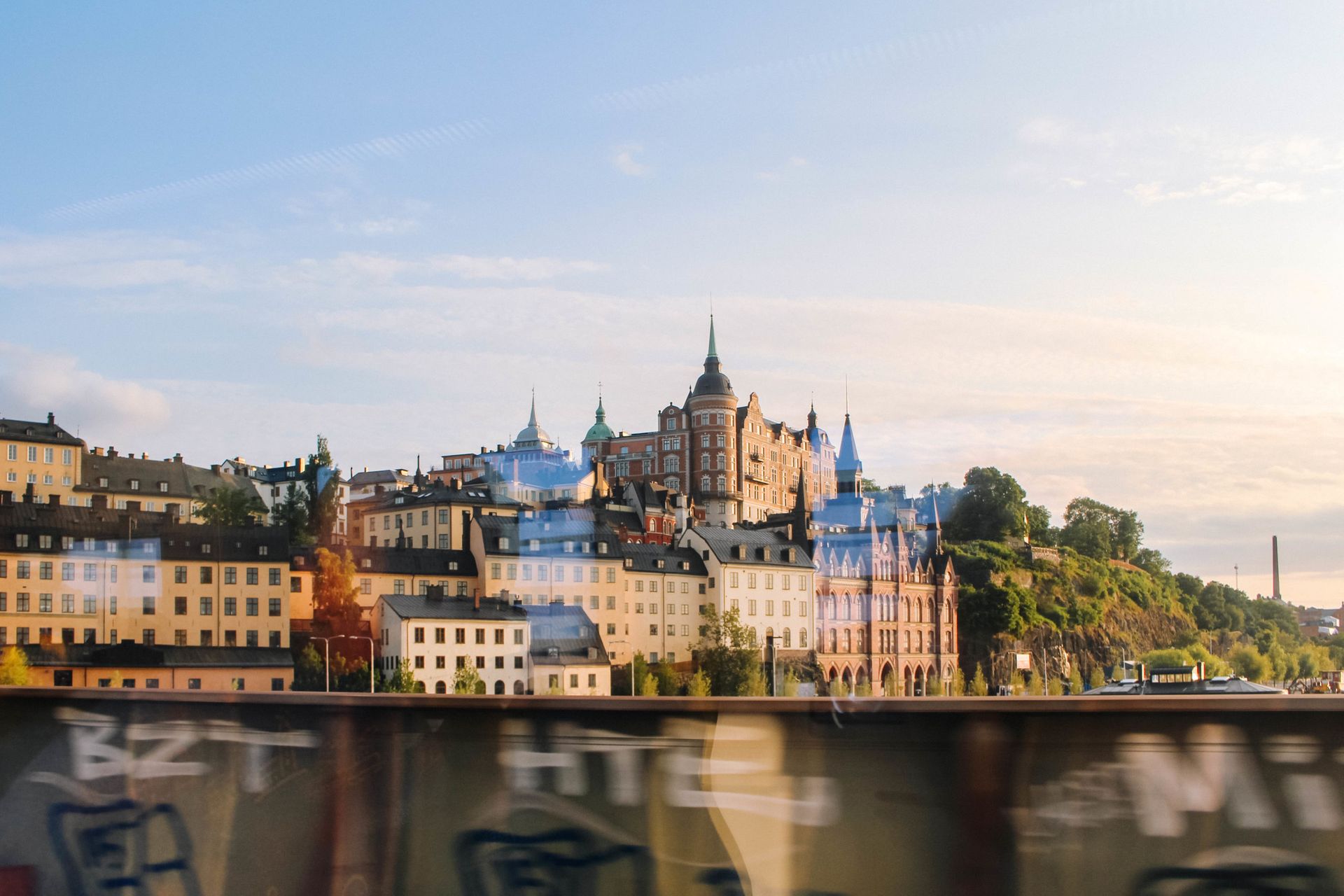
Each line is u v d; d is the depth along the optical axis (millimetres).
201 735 10562
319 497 152125
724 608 140750
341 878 9898
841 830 8883
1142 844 8336
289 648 108938
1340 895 7984
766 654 140250
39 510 104688
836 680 141750
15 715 11180
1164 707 8422
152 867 10547
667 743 9289
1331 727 8109
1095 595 179000
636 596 134250
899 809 8805
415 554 125312
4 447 146500
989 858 8586
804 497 158500
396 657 111000
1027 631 167750
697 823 9164
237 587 107812
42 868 10875
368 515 149000
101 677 98188
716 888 9062
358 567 119562
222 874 10320
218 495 152125
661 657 136000
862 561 157000
